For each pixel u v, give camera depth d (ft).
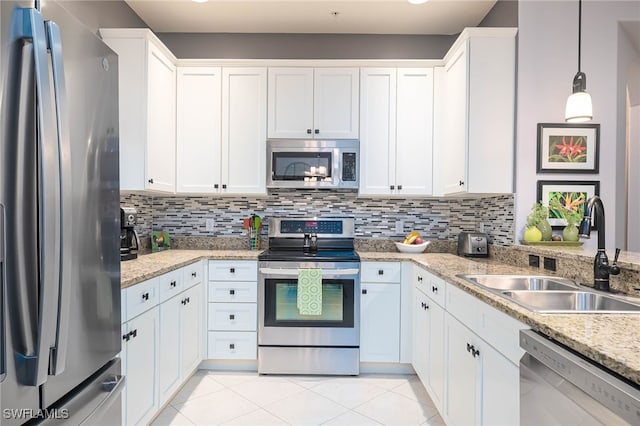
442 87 9.58
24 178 2.78
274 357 8.82
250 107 9.70
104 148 3.95
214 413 7.10
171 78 9.45
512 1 8.15
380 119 9.65
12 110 2.69
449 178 9.12
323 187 9.66
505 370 4.26
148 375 6.13
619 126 7.94
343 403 7.51
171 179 9.46
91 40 3.70
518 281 6.12
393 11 9.23
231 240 10.55
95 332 3.81
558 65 7.94
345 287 8.79
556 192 7.90
